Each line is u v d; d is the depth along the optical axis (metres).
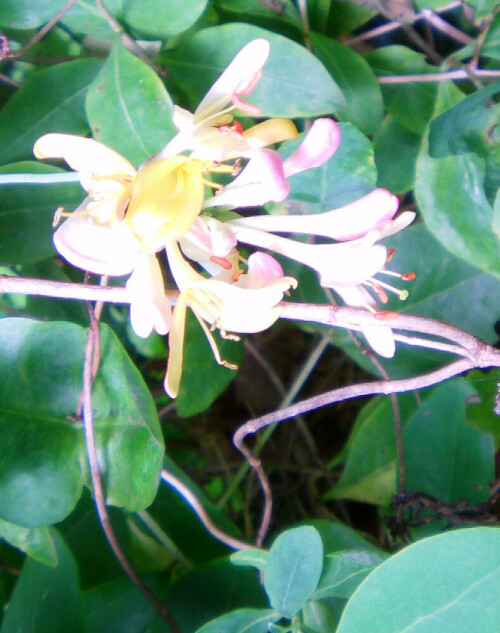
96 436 0.19
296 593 0.17
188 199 0.15
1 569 0.23
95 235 0.14
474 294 0.23
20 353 0.19
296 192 0.21
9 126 0.20
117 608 0.20
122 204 0.14
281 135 0.15
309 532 0.16
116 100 0.17
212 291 0.15
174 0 0.19
